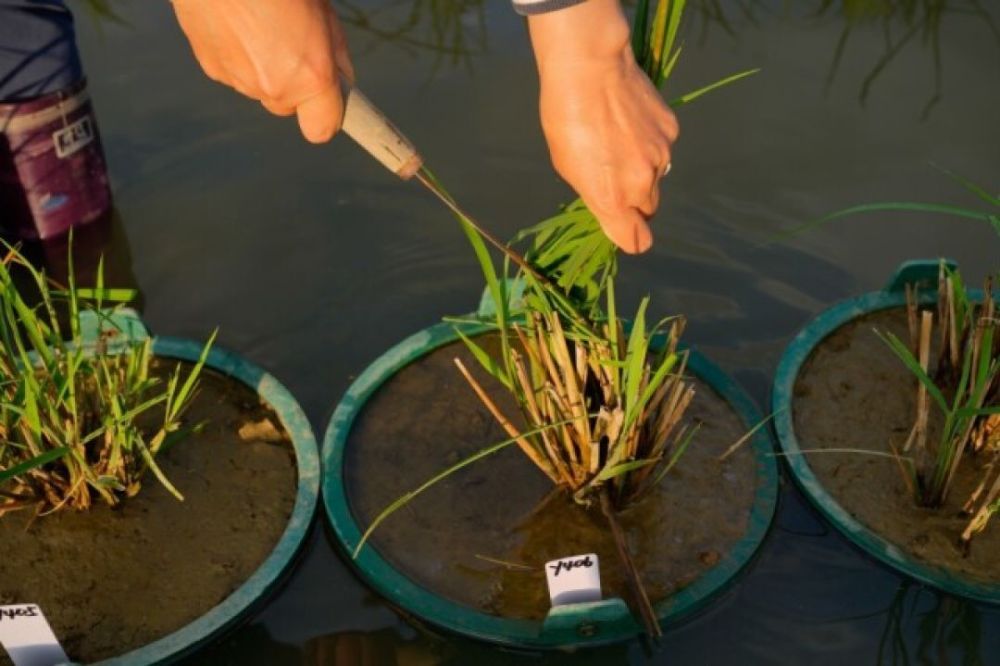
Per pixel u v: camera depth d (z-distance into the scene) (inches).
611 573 50.7
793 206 63.8
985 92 69.8
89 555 51.1
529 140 66.7
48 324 59.5
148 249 62.0
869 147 66.7
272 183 64.8
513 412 55.4
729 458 53.8
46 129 60.0
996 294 58.1
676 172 65.3
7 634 47.0
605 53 42.5
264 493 52.9
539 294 49.7
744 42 73.5
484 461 53.9
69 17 60.1
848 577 51.4
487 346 57.5
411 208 63.7
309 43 42.8
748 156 66.1
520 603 50.0
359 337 58.8
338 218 63.2
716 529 51.8
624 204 44.2
